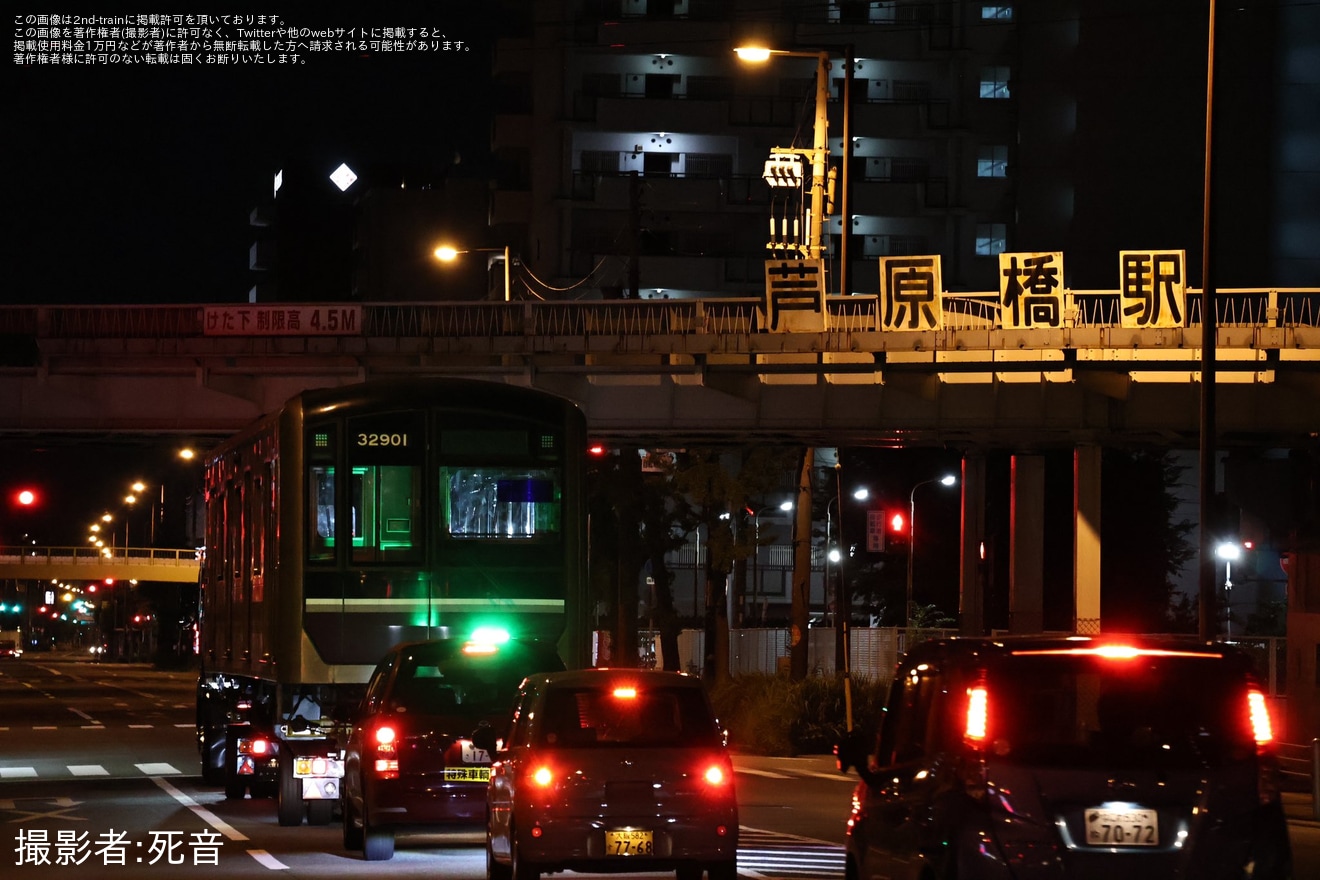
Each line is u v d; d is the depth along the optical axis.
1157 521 186.88
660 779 38.69
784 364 112.94
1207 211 74.44
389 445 58.53
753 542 132.62
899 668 30.81
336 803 59.09
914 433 117.31
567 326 114.50
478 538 58.75
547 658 49.59
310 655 57.72
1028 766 26.36
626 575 141.25
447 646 48.94
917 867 27.88
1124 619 183.88
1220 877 26.25
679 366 114.06
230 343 116.31
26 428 118.81
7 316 118.81
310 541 58.06
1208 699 27.02
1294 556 93.50
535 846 38.19
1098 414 115.12
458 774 47.09
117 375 119.12
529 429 59.41
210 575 77.81
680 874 41.53
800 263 111.00
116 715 151.88
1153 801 26.30
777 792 75.19
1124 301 108.56
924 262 110.50
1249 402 111.75
